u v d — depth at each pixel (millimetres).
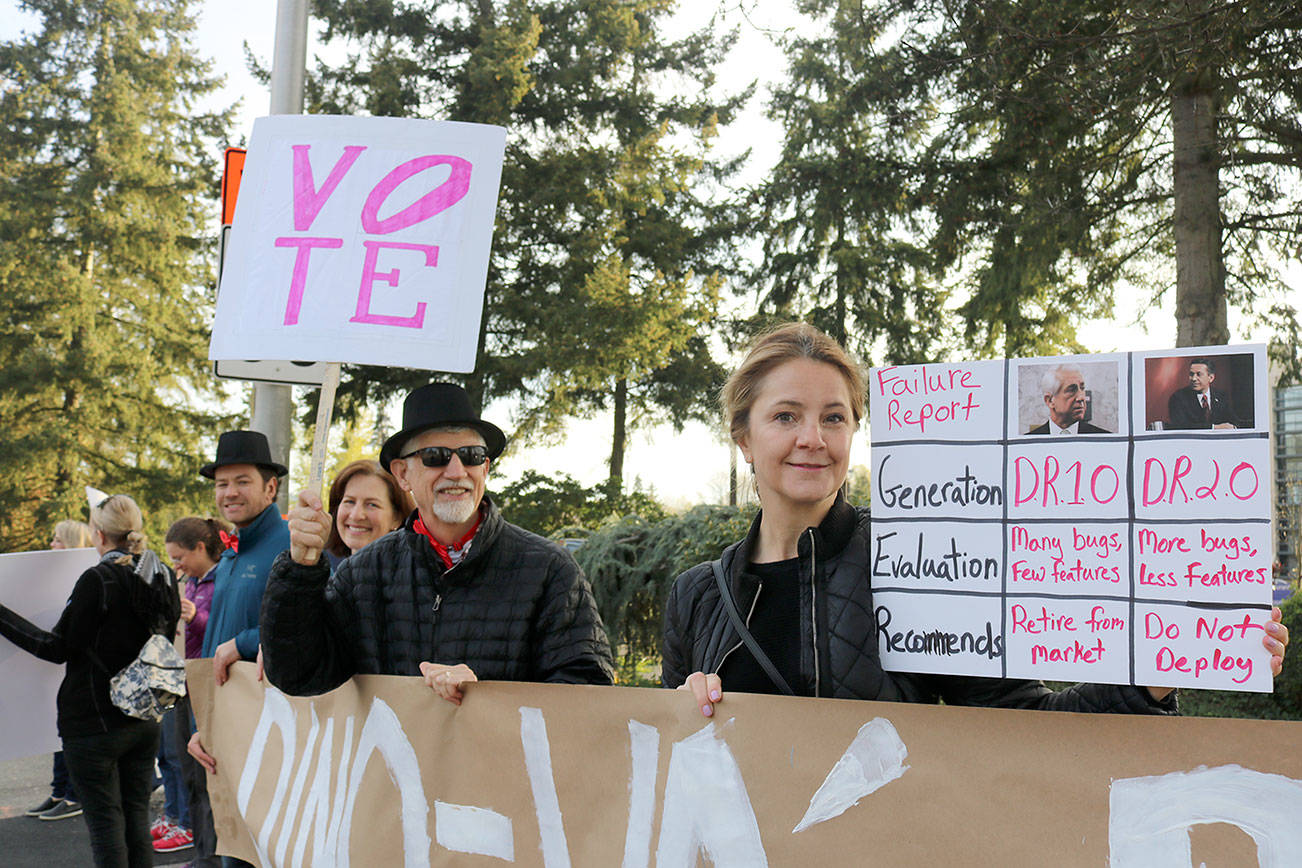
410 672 2947
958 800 1980
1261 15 8406
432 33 24281
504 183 23812
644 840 2311
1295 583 9469
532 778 2500
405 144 2738
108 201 28812
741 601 2305
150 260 28734
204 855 4594
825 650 2160
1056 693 2145
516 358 23203
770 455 2223
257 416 6477
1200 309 10492
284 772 3129
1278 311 11094
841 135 15273
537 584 2965
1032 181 11797
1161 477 1839
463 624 2930
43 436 26422
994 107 11711
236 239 2760
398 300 2660
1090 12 10055
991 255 13227
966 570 1991
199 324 29719
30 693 5195
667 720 2324
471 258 2684
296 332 2666
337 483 4645
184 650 5477
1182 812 1812
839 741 2102
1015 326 13539
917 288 24375
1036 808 1918
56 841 6156
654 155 24859
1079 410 1912
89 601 4309
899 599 2053
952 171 13227
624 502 23484
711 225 27156
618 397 27812
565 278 23703
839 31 13289
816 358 2252
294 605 2691
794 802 2131
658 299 23125
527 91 23641
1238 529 1775
